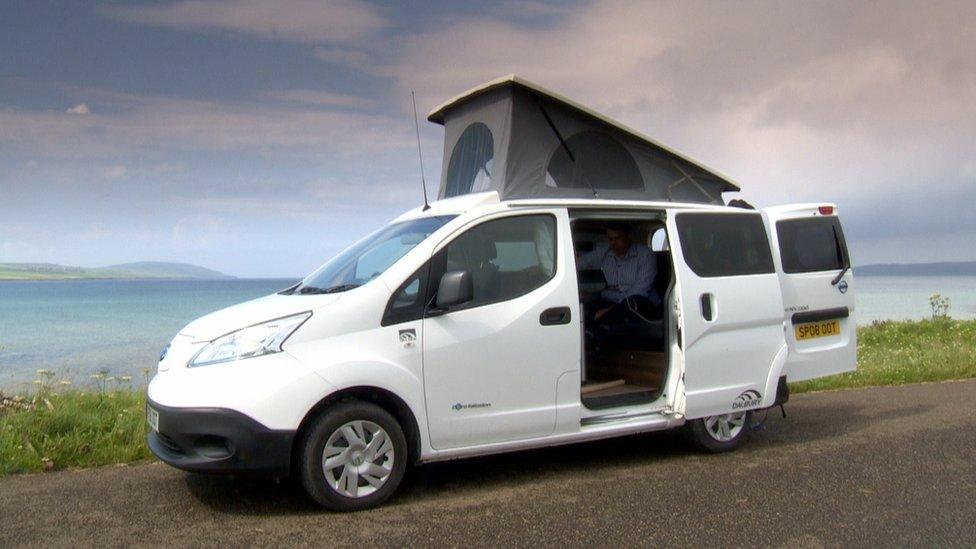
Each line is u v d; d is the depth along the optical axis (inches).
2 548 161.9
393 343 193.9
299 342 185.3
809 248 283.1
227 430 175.5
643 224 263.9
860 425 296.0
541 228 223.3
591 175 270.7
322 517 184.1
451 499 200.4
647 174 280.5
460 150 291.4
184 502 195.5
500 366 207.5
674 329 242.1
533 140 261.7
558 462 240.8
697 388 239.9
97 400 305.1
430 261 203.8
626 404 236.8
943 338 598.5
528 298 213.9
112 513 186.5
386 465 191.9
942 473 223.9
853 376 405.1
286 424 178.7
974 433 277.1
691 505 195.2
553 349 215.6
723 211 256.1
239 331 187.2
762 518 184.7
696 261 244.7
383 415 191.2
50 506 191.8
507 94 260.5
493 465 236.5
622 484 215.5
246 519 182.4
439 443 200.4
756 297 253.9
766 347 256.1
